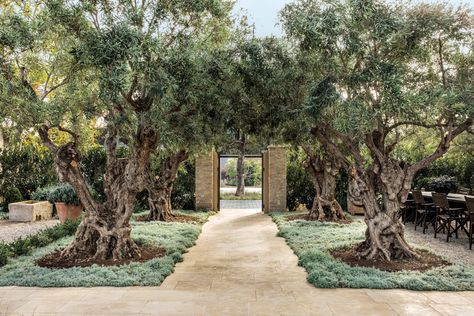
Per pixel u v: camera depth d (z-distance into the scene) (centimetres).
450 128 653
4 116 646
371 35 608
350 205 1416
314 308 491
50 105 665
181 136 873
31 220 1237
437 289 557
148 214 1262
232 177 3247
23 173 1461
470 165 1461
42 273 625
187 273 656
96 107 746
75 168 730
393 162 715
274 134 942
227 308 491
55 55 689
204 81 679
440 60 664
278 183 1495
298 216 1286
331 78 640
